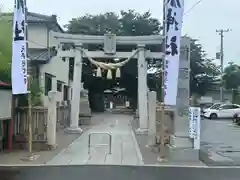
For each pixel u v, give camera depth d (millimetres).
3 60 14352
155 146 14641
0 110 12016
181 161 11773
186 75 12320
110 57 21359
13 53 11672
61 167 10766
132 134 19953
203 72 55656
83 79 46438
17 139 13641
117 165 11109
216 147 15852
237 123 30109
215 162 11742
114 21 46625
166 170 10484
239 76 61031
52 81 26062
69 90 33500
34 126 13781
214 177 9641
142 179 9273
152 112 15039
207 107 42062
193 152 11867
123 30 46781
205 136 20828
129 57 21172
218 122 33750
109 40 21000
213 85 60844
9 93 12609
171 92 11602
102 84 47625
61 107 23531
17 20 11633
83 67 43875
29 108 12375
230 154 13664
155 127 14953
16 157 12102
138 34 46812
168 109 13367
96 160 11891
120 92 51500
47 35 26734
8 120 13398
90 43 21312
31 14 27078
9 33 15820
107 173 9961
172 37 11500
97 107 50344
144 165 11117
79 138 17812
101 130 22203
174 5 11453
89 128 23578
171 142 12375
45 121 13883
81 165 11062
